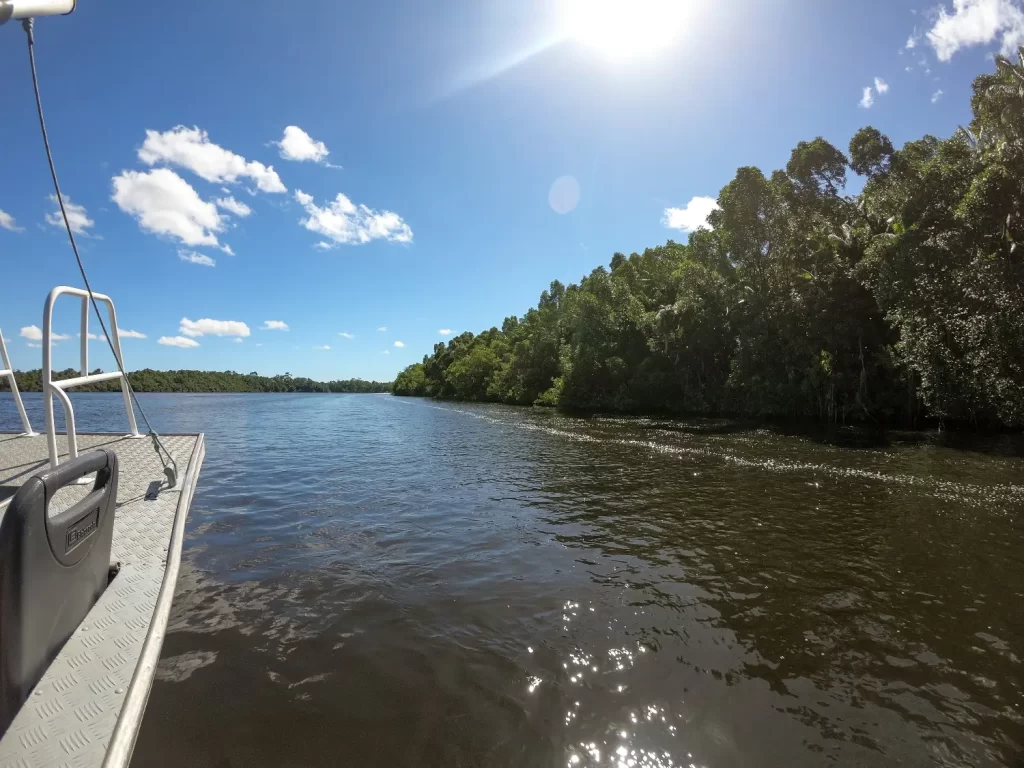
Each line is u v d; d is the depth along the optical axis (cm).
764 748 309
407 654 400
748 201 3155
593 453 1602
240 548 646
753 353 3117
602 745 307
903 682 380
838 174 2781
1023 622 471
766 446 1759
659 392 3897
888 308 2280
